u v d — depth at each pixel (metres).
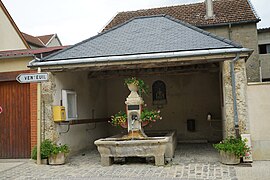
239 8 15.33
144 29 9.62
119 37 9.27
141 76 12.31
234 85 7.48
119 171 6.78
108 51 8.29
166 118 12.77
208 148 10.19
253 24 14.41
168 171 6.59
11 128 8.85
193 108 12.62
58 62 8.09
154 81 12.97
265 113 7.45
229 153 7.00
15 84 8.91
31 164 7.93
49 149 7.84
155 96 12.95
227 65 7.59
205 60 7.64
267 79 18.12
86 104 10.84
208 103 12.51
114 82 13.42
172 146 8.41
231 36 14.51
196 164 7.25
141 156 7.27
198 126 12.53
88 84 11.14
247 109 7.49
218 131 12.35
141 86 8.46
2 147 8.85
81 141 10.15
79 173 6.77
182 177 6.04
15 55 8.56
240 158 7.23
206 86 12.59
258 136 7.43
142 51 7.95
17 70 8.75
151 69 10.66
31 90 8.70
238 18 14.56
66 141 9.02
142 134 7.95
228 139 7.38
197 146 10.87
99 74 11.11
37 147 7.95
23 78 7.76
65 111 8.72
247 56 7.42
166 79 12.90
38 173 6.88
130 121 8.05
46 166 7.67
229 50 7.39
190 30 8.98
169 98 12.81
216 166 6.94
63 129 8.86
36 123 8.56
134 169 6.91
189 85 12.73
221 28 14.60
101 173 6.66
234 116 7.42
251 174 6.10
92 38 9.48
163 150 7.22
